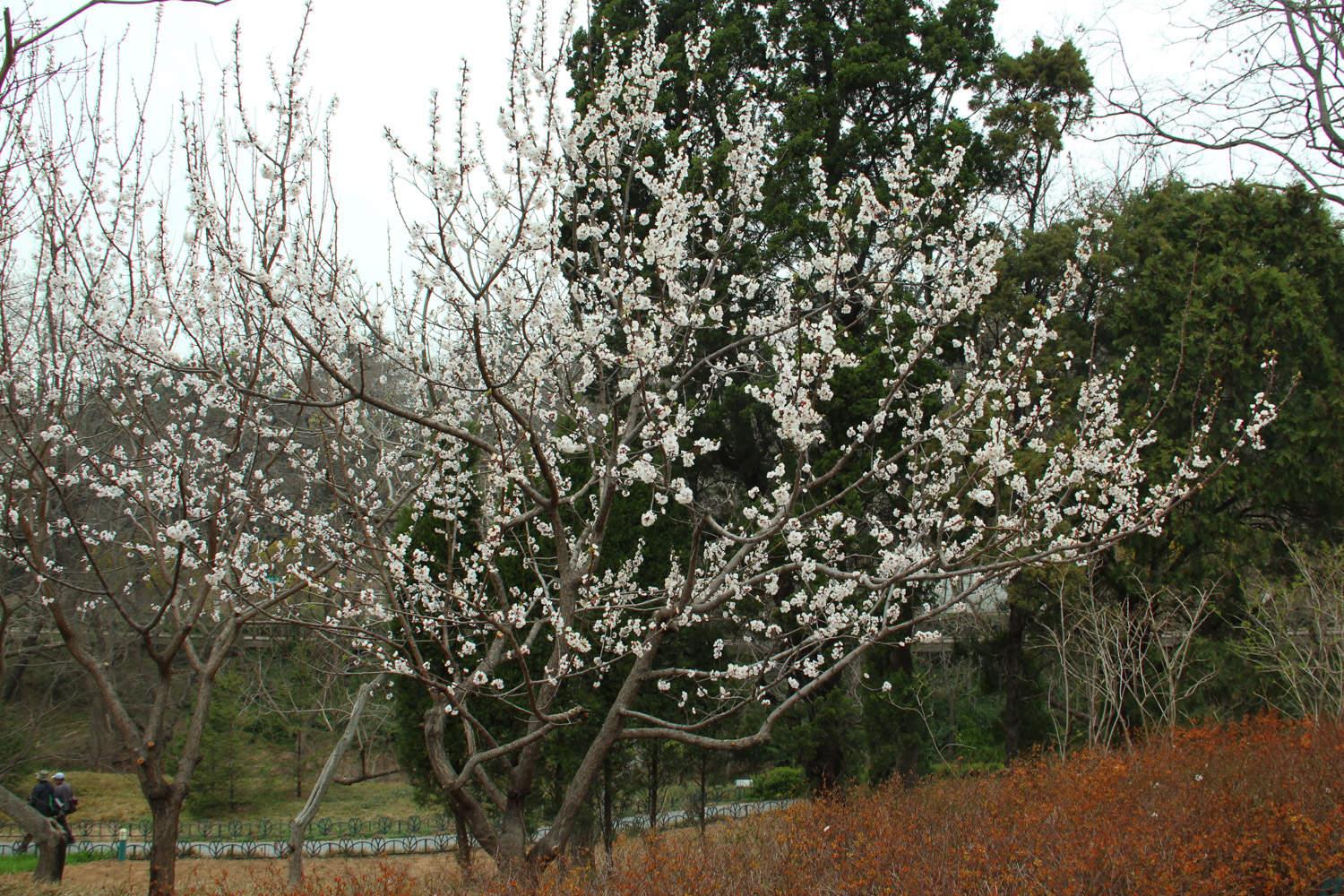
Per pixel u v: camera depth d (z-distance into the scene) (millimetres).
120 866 14109
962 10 13203
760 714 12078
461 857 7395
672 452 5863
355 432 7852
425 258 5391
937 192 7434
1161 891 5434
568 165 6582
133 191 6906
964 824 7066
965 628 15086
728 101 11234
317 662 12633
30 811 10711
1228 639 13078
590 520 9617
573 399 7008
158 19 7031
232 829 17172
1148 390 13250
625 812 11086
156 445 7062
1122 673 12094
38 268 7062
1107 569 13500
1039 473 11328
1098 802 7305
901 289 10789
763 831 7906
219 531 7016
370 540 6215
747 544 6430
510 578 9078
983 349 13141
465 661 8992
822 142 11836
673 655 10227
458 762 9336
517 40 5137
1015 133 14344
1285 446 12836
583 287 7391
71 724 22297
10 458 7004
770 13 12641
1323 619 12352
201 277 5688
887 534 7355
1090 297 14750
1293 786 7422
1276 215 13836
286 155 5344
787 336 7062
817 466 10766
